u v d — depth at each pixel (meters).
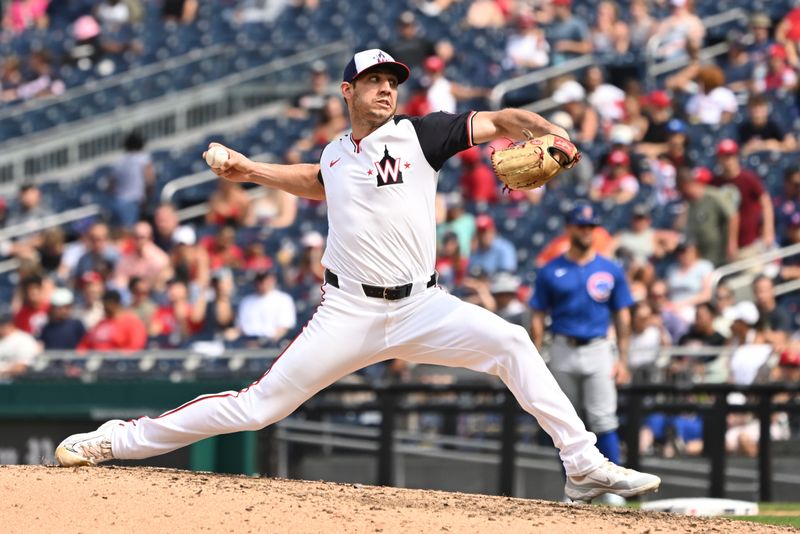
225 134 60.97
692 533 18.02
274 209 54.75
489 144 52.78
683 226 48.19
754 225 47.19
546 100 57.28
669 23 62.47
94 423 37.72
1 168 65.44
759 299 40.84
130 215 57.19
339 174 19.48
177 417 20.84
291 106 66.56
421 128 19.30
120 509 18.00
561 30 62.69
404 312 19.58
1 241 57.56
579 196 52.00
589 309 31.64
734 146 47.09
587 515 18.97
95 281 47.66
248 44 69.69
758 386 36.44
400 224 19.27
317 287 47.62
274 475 37.16
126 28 72.31
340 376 20.12
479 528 17.50
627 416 36.94
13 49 73.31
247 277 49.34
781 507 29.81
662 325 41.66
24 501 18.36
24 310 47.50
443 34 64.06
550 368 32.25
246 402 20.36
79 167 65.81
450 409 37.53
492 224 47.03
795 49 58.75
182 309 46.41
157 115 66.12
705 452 38.28
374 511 18.31
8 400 38.91
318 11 69.19
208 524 17.38
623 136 52.69
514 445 37.03
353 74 19.06
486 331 19.44
